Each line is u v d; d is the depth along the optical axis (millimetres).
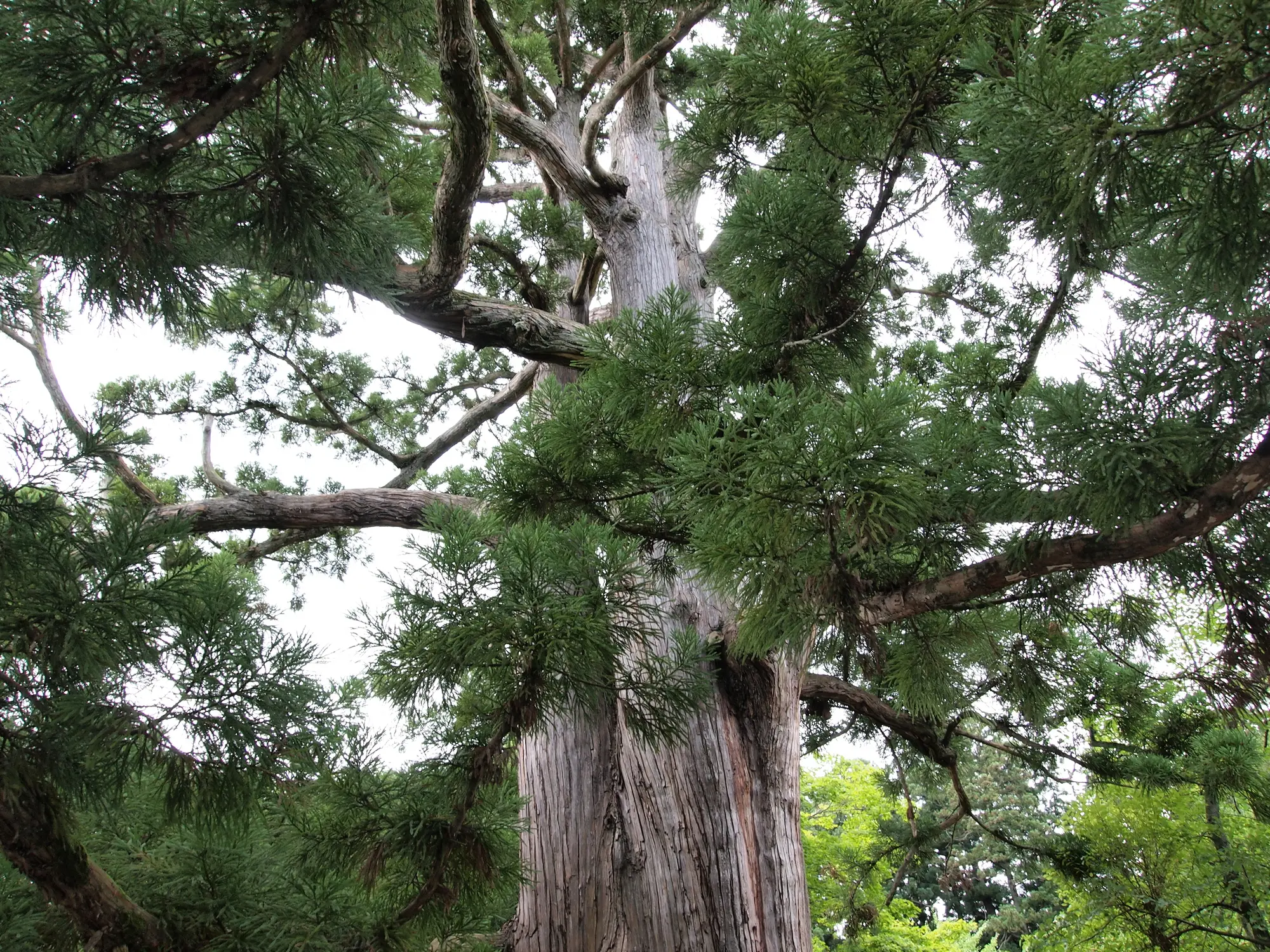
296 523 5777
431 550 2387
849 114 3045
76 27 2031
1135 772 6430
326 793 2652
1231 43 1696
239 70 2213
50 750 2145
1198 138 1913
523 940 5258
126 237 2436
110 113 2213
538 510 3889
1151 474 2227
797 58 2871
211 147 2455
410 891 2803
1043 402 2340
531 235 7051
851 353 3828
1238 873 7277
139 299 2613
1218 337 2203
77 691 2104
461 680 2475
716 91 3725
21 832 2312
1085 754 6621
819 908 11992
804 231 3465
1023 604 3564
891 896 7379
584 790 5555
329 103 2373
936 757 6781
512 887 3055
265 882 2736
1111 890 7098
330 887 2719
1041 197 2186
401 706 2520
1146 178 2016
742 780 4680
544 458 3814
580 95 7934
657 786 4688
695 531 2582
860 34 2779
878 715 6625
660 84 7984
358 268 2855
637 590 2627
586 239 7211
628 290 6121
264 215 2557
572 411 3660
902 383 2223
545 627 2328
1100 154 1938
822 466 2111
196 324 2771
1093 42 1953
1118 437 2230
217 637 2189
